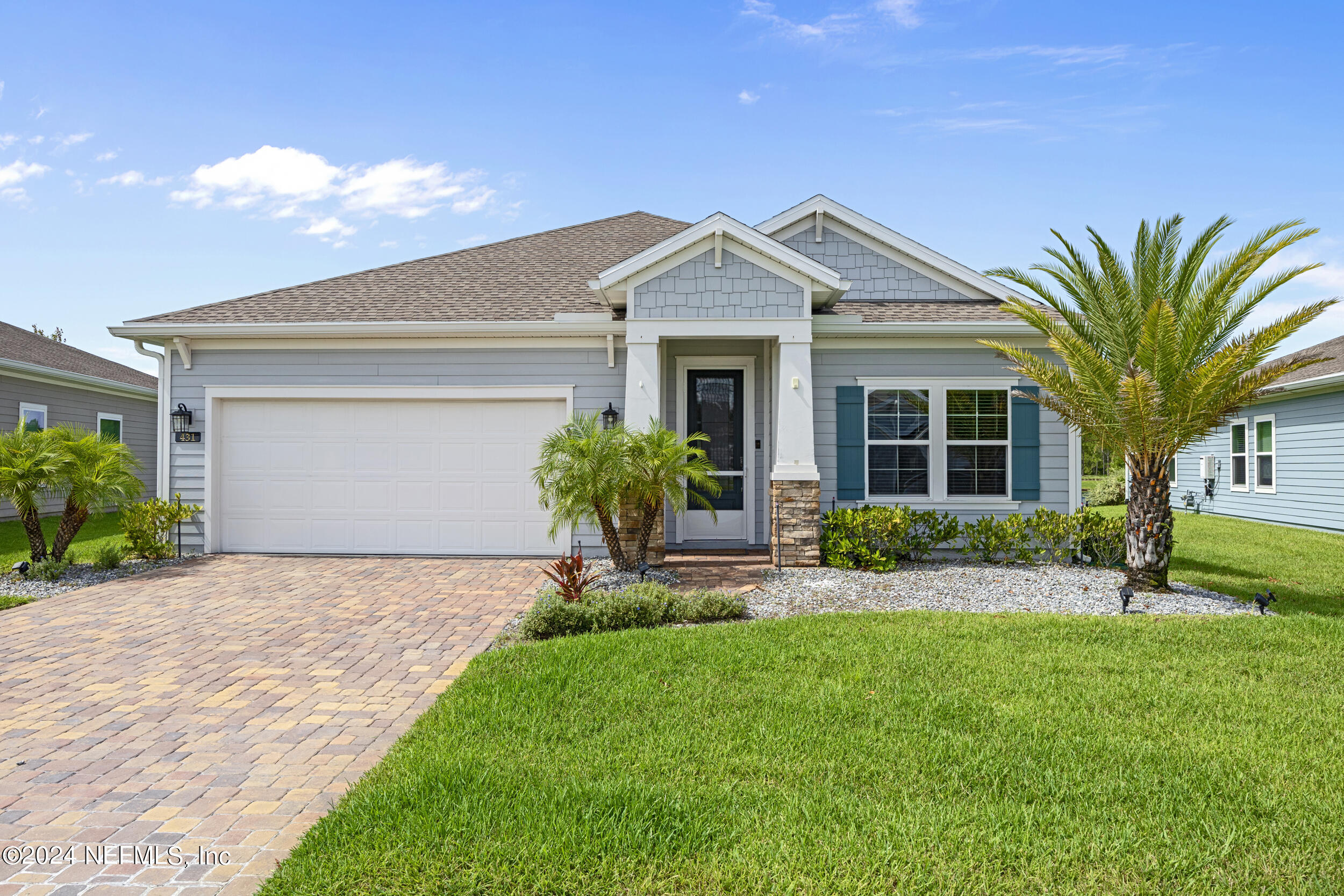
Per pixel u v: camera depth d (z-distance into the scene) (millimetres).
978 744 4543
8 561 11375
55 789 4133
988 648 6480
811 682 5598
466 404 11781
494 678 5703
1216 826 3643
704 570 10375
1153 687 5543
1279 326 8391
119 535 15375
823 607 8383
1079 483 11750
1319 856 3385
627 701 5219
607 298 11234
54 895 3104
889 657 6203
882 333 11562
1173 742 4602
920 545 10953
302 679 6062
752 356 12492
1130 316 9594
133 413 22922
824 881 3162
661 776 4117
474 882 3107
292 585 9625
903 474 11891
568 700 5250
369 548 11805
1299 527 17375
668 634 6906
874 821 3625
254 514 11867
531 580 9883
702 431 12602
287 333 11469
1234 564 12148
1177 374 8969
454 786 3914
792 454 10695
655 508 9906
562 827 3486
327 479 11828
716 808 3740
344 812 3672
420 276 13773
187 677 6113
